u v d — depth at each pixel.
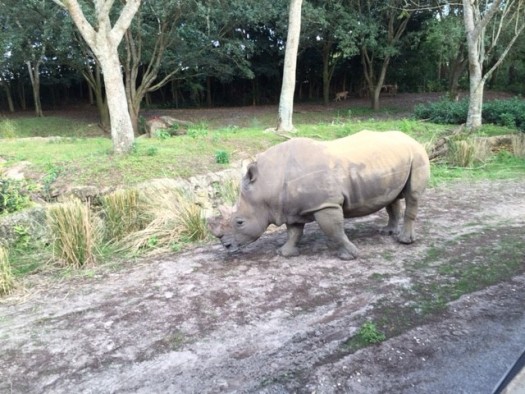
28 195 6.75
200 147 8.97
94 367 3.25
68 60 17.98
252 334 3.54
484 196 7.52
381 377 2.96
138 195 6.32
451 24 18.67
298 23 11.26
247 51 20.80
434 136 10.95
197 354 3.32
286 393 2.85
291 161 4.67
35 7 15.20
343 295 4.07
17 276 5.09
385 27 21.78
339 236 4.77
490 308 3.74
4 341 3.66
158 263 5.18
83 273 5.06
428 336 3.37
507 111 13.25
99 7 7.92
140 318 3.89
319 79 29.48
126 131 8.41
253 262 4.97
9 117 21.78
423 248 5.12
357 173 4.64
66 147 10.01
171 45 18.44
